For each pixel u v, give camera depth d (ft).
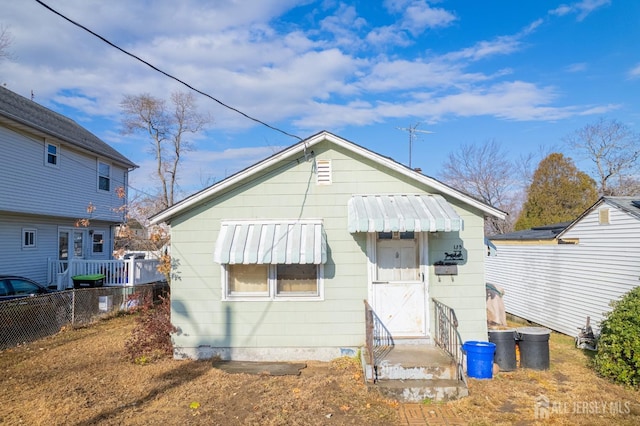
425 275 30.71
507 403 23.44
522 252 56.29
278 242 29.58
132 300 50.31
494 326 36.37
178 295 31.48
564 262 47.73
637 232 37.37
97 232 75.05
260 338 30.96
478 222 31.01
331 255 31.32
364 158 32.04
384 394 23.93
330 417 21.43
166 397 23.73
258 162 31.14
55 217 62.64
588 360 33.37
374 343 30.25
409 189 31.89
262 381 26.25
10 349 34.14
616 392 25.23
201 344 31.14
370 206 29.45
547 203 95.30
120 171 79.05
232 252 28.73
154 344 31.63
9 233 55.42
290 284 31.45
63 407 22.16
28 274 58.29
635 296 27.91
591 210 43.39
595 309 42.55
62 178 62.18
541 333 30.27
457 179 131.23
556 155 96.99
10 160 52.06
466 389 24.03
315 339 30.81
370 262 30.99
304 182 31.99
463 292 30.63
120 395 24.02
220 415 21.43
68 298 42.42
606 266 41.14
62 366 29.48
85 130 80.28
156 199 113.19
